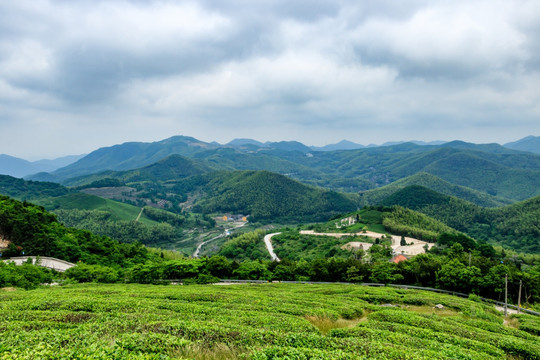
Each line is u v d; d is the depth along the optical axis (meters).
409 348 18.75
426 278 77.19
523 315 50.06
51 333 15.90
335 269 84.12
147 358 12.52
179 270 73.06
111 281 67.44
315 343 17.94
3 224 90.38
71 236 102.88
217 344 16.78
